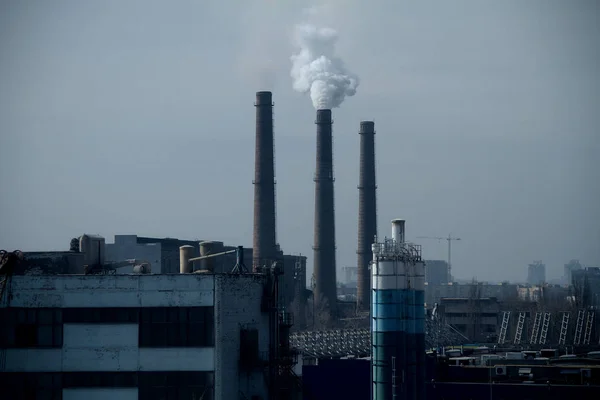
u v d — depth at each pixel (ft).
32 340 495.00
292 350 549.54
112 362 491.72
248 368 495.82
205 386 489.26
